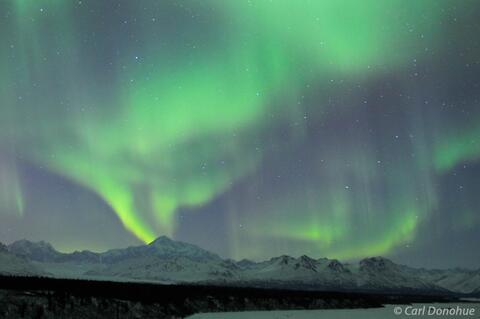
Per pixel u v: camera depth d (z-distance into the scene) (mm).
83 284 115875
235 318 77312
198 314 88125
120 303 73500
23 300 59344
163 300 90188
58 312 59031
